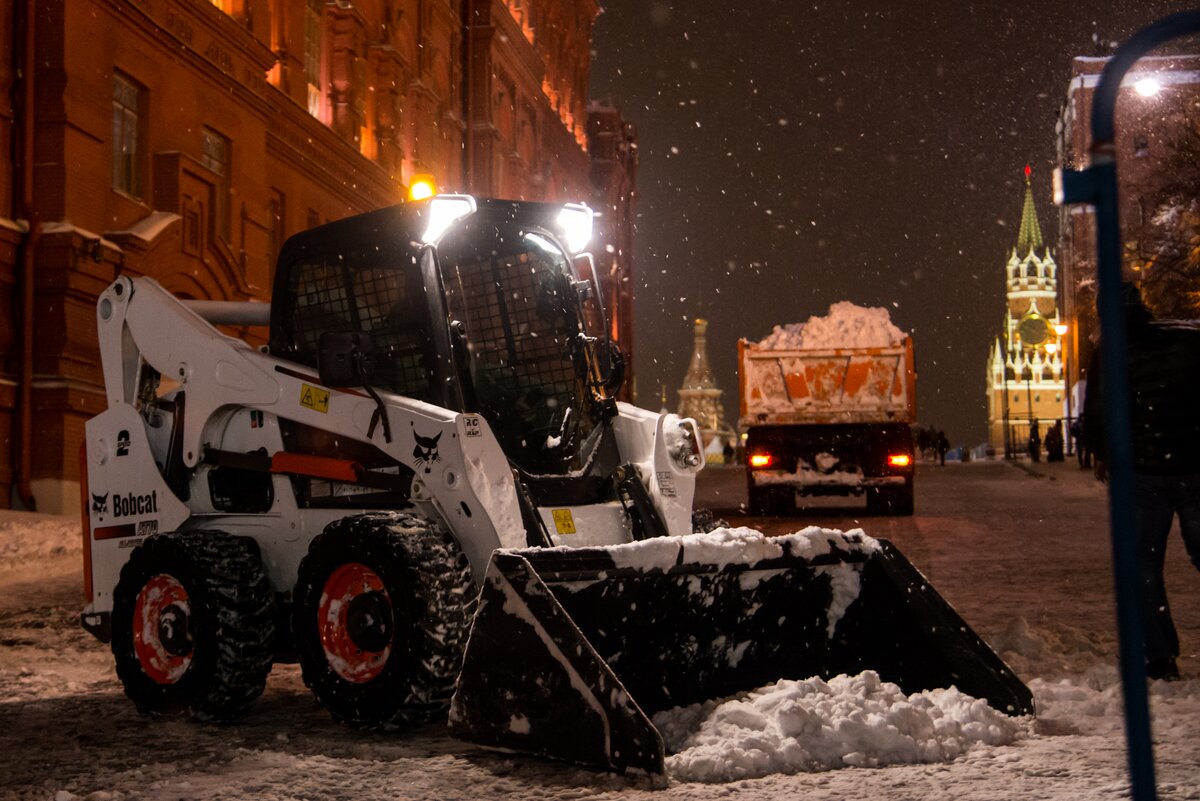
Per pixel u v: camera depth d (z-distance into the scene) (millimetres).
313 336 6945
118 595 6488
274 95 27422
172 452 6953
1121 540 2479
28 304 20219
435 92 39625
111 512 7184
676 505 6621
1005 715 5473
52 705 6672
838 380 22078
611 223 63844
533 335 6824
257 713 6383
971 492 29391
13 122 20250
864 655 6035
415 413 6043
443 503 5926
